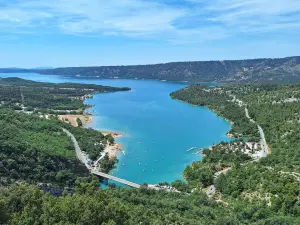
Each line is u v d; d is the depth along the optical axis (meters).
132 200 168.50
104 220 105.12
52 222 100.50
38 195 119.12
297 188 169.00
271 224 143.25
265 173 197.50
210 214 159.75
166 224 136.12
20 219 101.69
